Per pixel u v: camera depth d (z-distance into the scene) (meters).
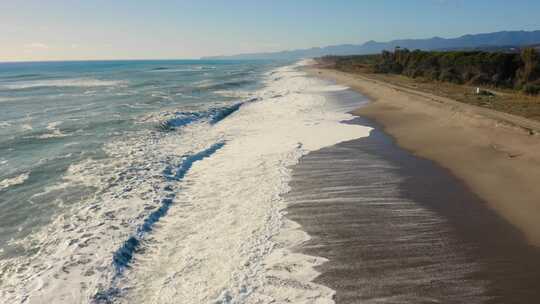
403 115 23.95
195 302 6.82
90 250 8.73
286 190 11.96
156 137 19.69
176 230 9.60
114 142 18.66
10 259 8.57
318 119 24.19
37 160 15.80
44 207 11.20
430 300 6.68
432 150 15.88
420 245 8.50
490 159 13.72
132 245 8.91
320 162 14.80
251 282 7.32
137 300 7.01
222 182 12.97
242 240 8.94
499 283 7.11
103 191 12.28
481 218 9.70
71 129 21.88
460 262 7.80
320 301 6.73
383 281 7.25
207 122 23.70
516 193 10.85
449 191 11.53
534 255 7.99
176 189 12.45
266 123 23.38
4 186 12.91
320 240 8.83
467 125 18.25
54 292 7.31
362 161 14.79
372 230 9.23
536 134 14.58
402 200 10.95
